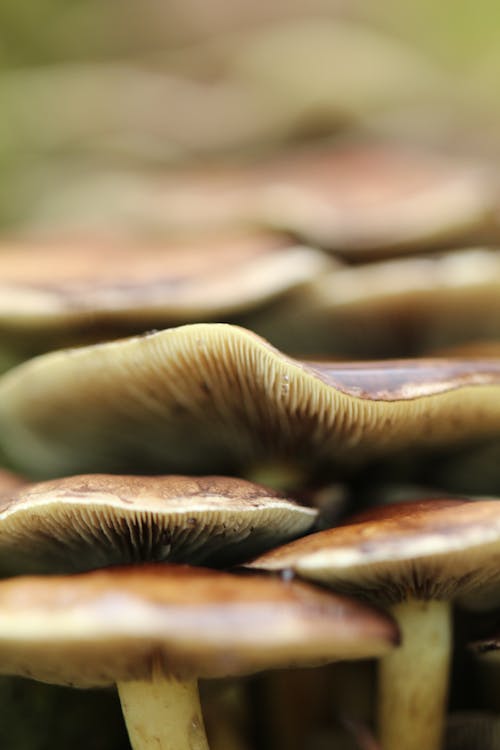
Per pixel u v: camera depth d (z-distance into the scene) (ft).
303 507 0.94
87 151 1.48
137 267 1.08
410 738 0.96
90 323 1.04
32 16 1.68
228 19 1.64
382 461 1.02
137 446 1.06
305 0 1.65
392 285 1.06
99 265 1.09
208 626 0.85
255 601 0.86
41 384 0.99
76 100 1.43
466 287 1.05
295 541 0.93
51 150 1.51
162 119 1.41
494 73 1.62
